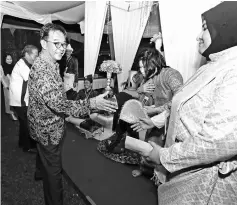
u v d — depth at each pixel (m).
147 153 1.14
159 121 1.57
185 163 0.86
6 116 4.30
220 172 0.87
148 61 2.09
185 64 2.68
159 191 1.19
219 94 0.80
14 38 4.59
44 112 1.50
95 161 2.60
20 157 2.74
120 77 3.89
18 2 3.88
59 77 1.52
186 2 2.53
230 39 0.91
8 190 2.10
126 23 3.74
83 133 3.40
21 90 2.61
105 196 1.96
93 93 3.44
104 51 4.62
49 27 1.45
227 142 0.73
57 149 1.63
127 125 1.80
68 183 2.24
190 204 0.98
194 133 0.91
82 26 5.42
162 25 2.73
